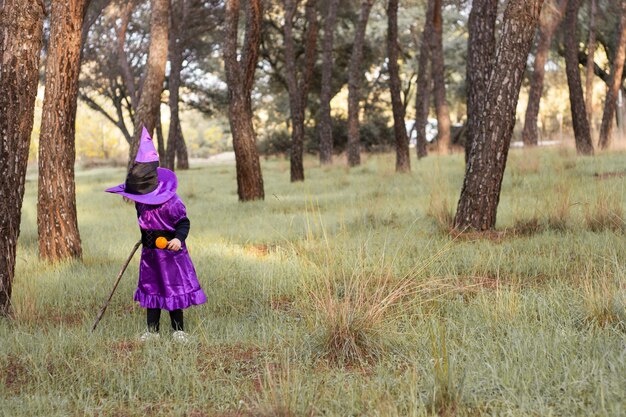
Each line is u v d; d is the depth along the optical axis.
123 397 4.48
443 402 4.05
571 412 3.83
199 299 5.97
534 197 12.98
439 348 5.03
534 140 27.73
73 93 9.80
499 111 10.30
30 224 14.57
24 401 4.40
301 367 4.89
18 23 6.84
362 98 46.47
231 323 6.28
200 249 10.10
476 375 4.41
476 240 9.52
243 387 4.57
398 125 21.64
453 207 12.04
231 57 17.05
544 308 5.86
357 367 5.02
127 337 5.96
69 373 4.95
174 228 5.93
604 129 24.45
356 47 28.11
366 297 6.00
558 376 4.27
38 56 7.02
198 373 4.80
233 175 30.53
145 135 5.98
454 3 28.08
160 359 5.08
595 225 9.84
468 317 5.91
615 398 3.86
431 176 17.59
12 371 5.07
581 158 20.27
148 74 18.17
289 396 4.20
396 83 21.70
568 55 22.17
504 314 5.79
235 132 17.27
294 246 9.46
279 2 32.53
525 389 4.07
